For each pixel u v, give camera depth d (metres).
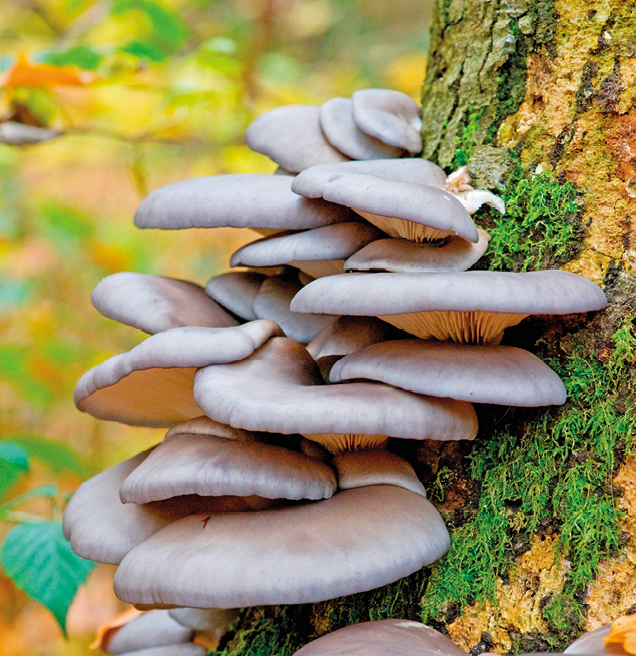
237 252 0.62
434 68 0.66
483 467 0.59
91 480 0.63
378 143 0.64
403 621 0.57
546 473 0.58
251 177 0.62
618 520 0.56
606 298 0.58
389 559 0.55
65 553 0.66
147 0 0.91
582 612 0.56
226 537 0.56
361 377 0.58
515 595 0.57
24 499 0.68
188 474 0.56
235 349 0.58
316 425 0.55
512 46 0.61
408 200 0.56
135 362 0.58
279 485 0.57
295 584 0.55
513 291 0.55
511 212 0.60
